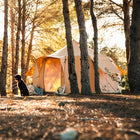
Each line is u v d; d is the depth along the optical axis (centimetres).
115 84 1200
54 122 248
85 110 381
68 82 1151
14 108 397
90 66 1195
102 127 219
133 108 399
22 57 1519
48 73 1303
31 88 1192
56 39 1697
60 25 1603
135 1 873
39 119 277
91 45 1955
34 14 1588
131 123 245
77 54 1209
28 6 1540
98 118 295
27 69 1681
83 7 1424
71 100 581
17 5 1519
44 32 1650
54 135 169
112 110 381
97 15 1463
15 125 235
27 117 293
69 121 262
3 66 943
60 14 1502
